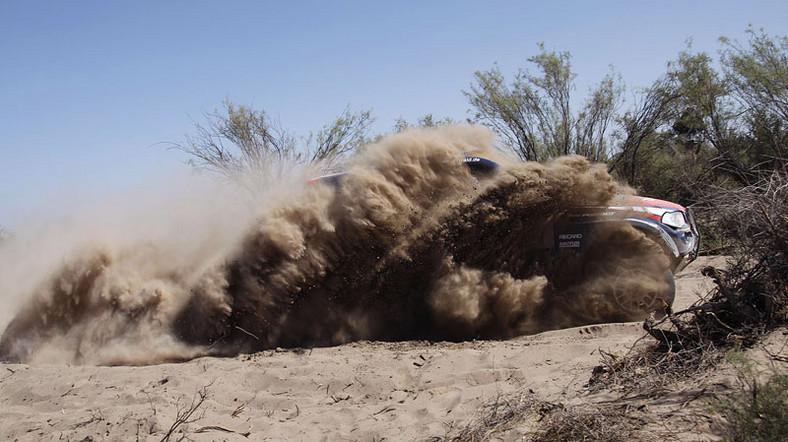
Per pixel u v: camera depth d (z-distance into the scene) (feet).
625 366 13.89
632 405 11.78
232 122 63.98
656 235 22.13
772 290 14.61
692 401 11.54
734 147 48.75
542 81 59.72
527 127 60.08
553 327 22.16
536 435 11.19
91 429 13.61
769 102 49.16
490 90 60.70
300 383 16.55
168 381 16.89
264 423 13.92
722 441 9.97
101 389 16.88
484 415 12.64
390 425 13.06
